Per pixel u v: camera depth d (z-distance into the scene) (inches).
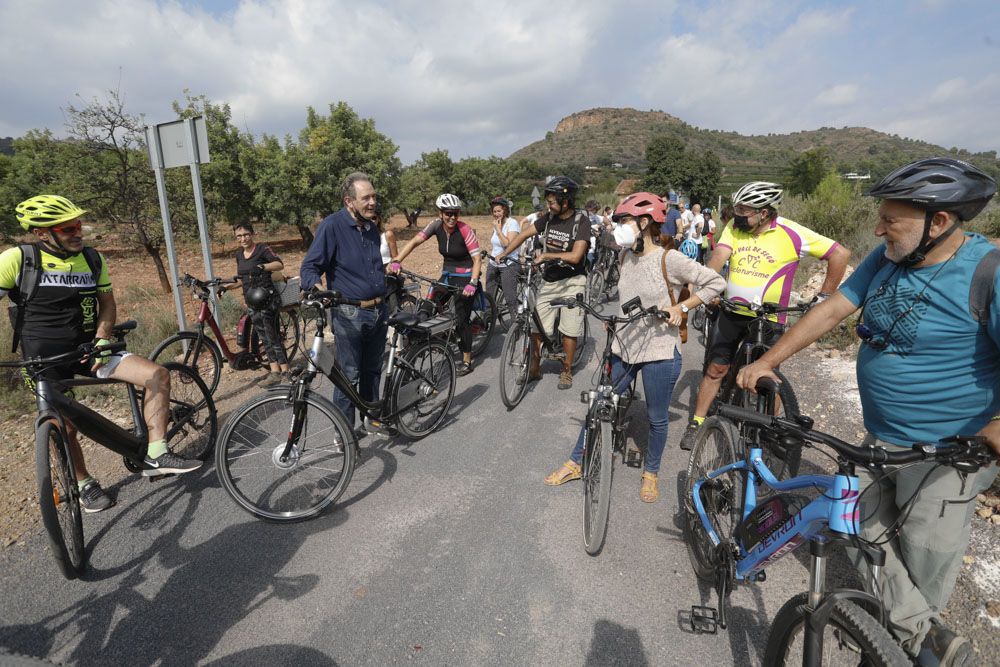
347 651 98.2
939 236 75.2
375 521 135.9
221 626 103.4
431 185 1615.4
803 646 71.5
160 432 135.8
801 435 75.4
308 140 1037.8
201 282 207.5
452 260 248.8
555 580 116.0
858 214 525.3
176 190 467.5
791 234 149.6
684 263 129.2
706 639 101.5
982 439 67.1
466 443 177.2
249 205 878.4
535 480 155.4
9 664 67.8
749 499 97.7
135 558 121.4
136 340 274.4
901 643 87.4
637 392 221.5
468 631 102.8
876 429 89.5
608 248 414.6
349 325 159.5
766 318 148.7
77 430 125.0
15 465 159.9
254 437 145.3
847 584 115.0
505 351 195.2
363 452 170.4
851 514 72.0
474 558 122.6
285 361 229.1
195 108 811.4
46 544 126.1
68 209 124.6
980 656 95.7
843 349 261.1
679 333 136.3
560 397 215.6
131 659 96.2
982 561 117.4
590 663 96.3
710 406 185.9
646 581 116.0
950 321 76.6
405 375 167.5
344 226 154.9
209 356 251.3
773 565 121.5
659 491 149.9
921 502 82.0
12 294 124.6
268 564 120.1
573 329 213.0
